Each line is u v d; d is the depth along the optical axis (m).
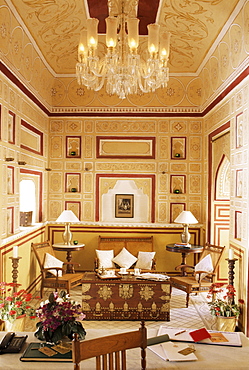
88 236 7.80
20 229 6.08
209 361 2.36
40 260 6.39
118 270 6.60
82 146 8.00
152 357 2.41
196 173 7.97
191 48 6.68
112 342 2.10
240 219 5.32
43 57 6.70
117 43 4.71
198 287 6.12
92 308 5.46
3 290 4.76
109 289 5.46
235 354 2.46
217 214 7.30
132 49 4.27
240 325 5.14
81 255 7.79
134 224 7.75
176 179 7.99
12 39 5.03
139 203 8.01
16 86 5.46
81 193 8.00
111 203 8.02
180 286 6.23
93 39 4.27
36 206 7.25
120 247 7.55
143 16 5.77
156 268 7.78
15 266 5.06
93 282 5.45
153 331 2.86
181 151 8.00
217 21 5.39
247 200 4.93
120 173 8.00
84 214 8.00
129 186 8.02
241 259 5.18
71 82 7.87
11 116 5.34
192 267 6.86
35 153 6.93
